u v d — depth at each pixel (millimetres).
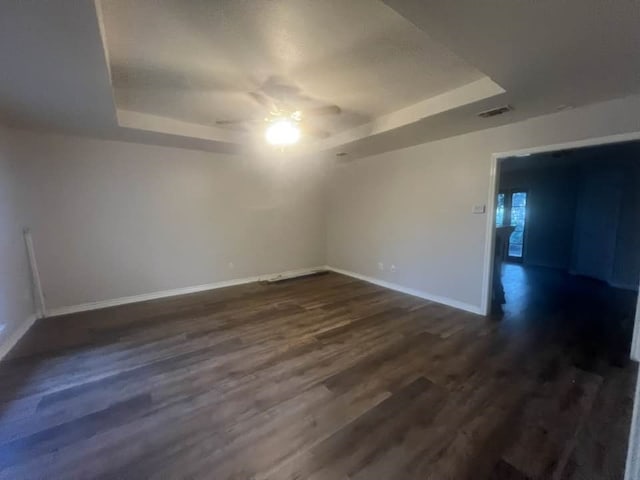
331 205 6059
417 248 4395
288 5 1630
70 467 1512
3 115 2801
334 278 5539
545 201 6477
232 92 2787
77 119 2973
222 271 4957
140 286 4211
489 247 3541
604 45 1719
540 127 3025
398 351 2717
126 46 2016
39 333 3102
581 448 1610
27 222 3371
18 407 1966
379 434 1726
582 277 5539
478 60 1912
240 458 1562
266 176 5309
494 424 1798
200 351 2727
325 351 2725
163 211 4328
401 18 1749
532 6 1389
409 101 3043
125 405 1988
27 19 1399
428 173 4152
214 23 1779
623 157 4824
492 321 3410
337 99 2979
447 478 1438
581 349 2715
